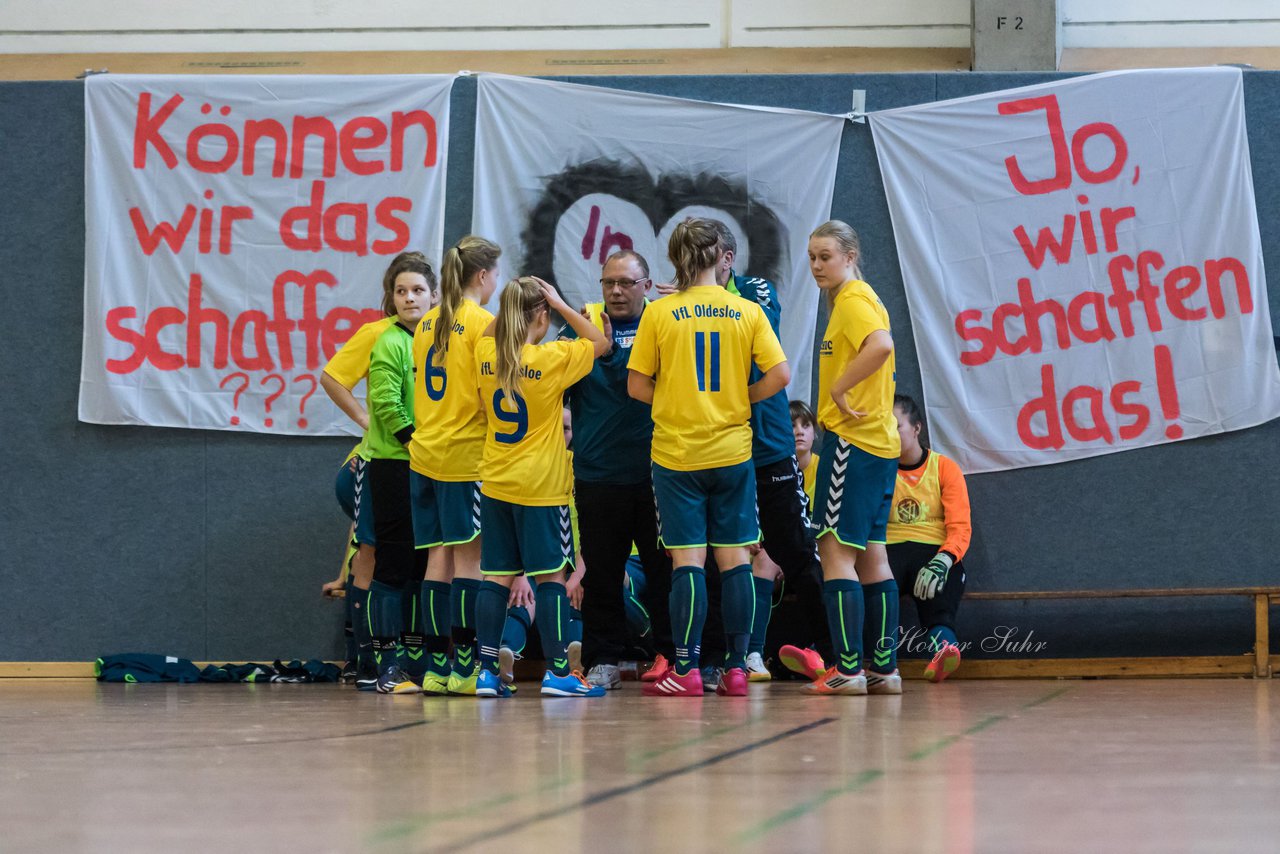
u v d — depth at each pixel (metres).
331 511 12.84
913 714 7.68
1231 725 6.89
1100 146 12.71
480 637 9.38
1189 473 12.63
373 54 15.20
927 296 12.76
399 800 4.17
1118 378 12.66
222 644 12.83
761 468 10.58
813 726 6.82
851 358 9.37
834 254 9.48
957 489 11.84
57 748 6.04
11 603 12.91
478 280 9.80
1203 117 12.68
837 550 9.49
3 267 13.06
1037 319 12.71
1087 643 12.62
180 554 12.88
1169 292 12.65
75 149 13.07
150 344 12.88
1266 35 15.09
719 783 4.53
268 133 12.91
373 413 10.52
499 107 12.85
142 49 15.30
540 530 9.20
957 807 3.96
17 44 15.34
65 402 13.01
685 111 12.80
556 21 15.27
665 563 10.66
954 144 12.80
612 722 7.18
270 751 5.77
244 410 12.84
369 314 12.84
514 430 9.20
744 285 10.58
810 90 12.96
